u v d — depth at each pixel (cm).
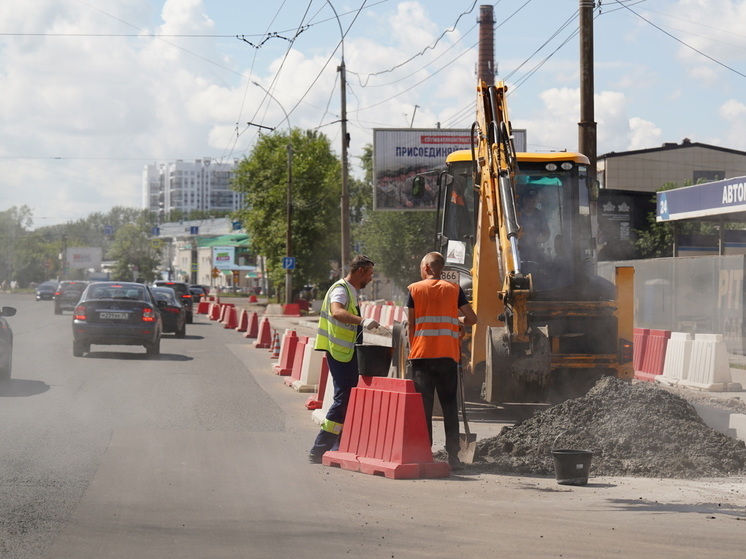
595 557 618
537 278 1526
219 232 18500
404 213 6619
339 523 715
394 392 952
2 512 721
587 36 2133
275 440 1155
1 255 17238
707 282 2589
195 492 823
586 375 1459
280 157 7844
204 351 2756
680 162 6675
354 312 1033
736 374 2048
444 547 643
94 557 606
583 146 2136
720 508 784
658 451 1030
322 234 7856
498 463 1000
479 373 1402
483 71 5159
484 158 1383
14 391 1603
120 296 2448
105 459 980
